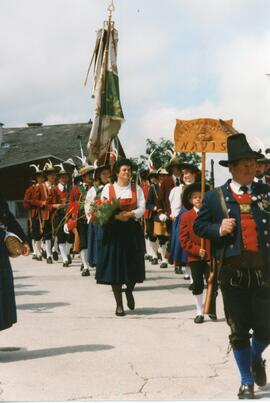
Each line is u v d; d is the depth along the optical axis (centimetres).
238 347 531
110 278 897
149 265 1705
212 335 773
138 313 923
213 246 538
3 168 3584
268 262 523
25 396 536
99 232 927
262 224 523
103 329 810
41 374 604
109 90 1839
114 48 1844
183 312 930
